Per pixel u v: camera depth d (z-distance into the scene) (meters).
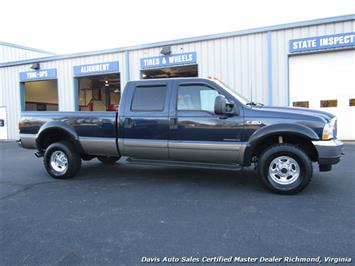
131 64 15.21
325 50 11.33
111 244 3.39
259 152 5.42
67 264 2.98
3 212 4.54
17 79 18.73
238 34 12.68
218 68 13.19
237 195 5.14
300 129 4.89
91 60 16.25
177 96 5.73
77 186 6.04
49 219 4.22
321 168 5.09
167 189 5.64
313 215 4.11
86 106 22.23
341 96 11.48
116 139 6.11
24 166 8.63
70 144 6.74
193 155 5.59
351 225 3.75
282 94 12.12
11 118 19.19
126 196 5.25
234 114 5.28
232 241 3.39
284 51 11.97
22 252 3.25
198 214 4.27
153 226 3.88
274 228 3.72
